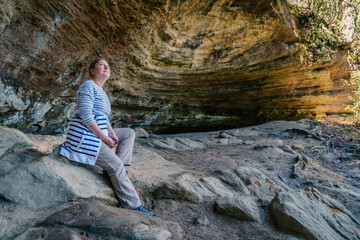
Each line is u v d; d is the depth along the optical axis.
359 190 3.76
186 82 8.44
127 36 5.36
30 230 1.71
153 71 7.34
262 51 8.02
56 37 4.32
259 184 3.35
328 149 5.82
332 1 8.67
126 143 2.77
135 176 3.02
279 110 10.29
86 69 5.64
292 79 9.26
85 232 1.85
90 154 2.34
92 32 4.74
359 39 9.38
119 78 6.88
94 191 2.35
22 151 2.76
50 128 6.27
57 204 2.13
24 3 3.54
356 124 8.70
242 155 5.04
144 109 8.90
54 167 2.34
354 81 9.34
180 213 2.60
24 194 2.11
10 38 3.80
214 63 7.89
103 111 2.49
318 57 8.73
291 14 7.77
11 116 4.98
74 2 3.96
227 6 6.10
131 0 4.43
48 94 5.50
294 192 2.87
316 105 9.98
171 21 5.78
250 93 9.66
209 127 11.02
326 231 2.35
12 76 4.38
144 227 1.98
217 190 3.01
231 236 2.30
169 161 4.21
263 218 2.57
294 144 6.04
